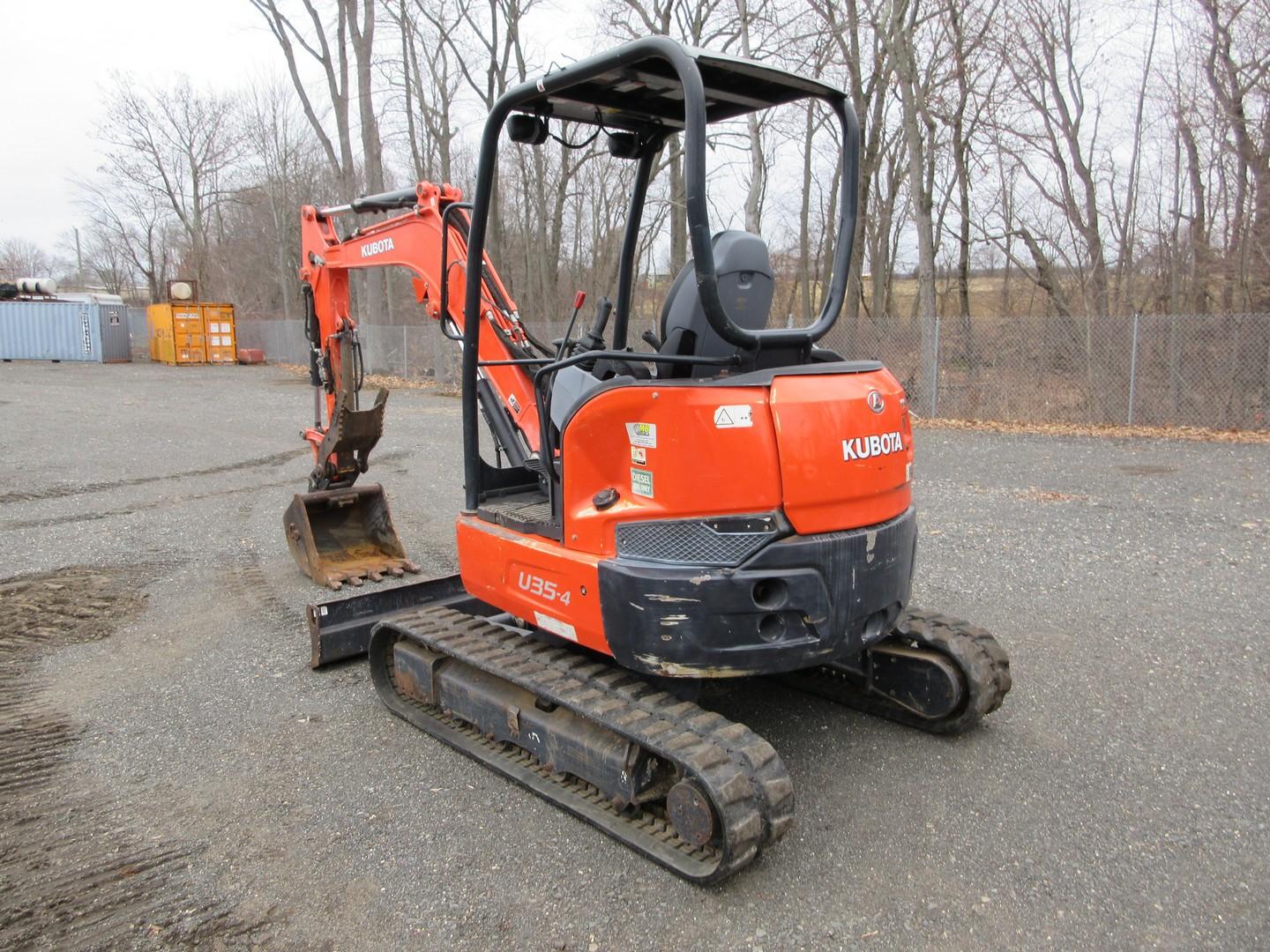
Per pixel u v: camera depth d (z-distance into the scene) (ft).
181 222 168.04
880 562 11.03
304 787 12.19
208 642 17.51
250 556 23.15
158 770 12.67
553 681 11.58
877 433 11.05
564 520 11.46
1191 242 60.13
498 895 9.85
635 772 10.54
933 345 48.14
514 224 111.65
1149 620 17.93
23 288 97.91
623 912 9.53
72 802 11.83
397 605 16.76
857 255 76.02
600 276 99.45
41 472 33.68
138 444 40.11
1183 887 9.84
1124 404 44.83
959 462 35.29
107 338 96.32
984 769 12.46
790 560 10.21
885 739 13.37
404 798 11.90
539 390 12.10
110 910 9.61
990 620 18.06
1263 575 20.54
